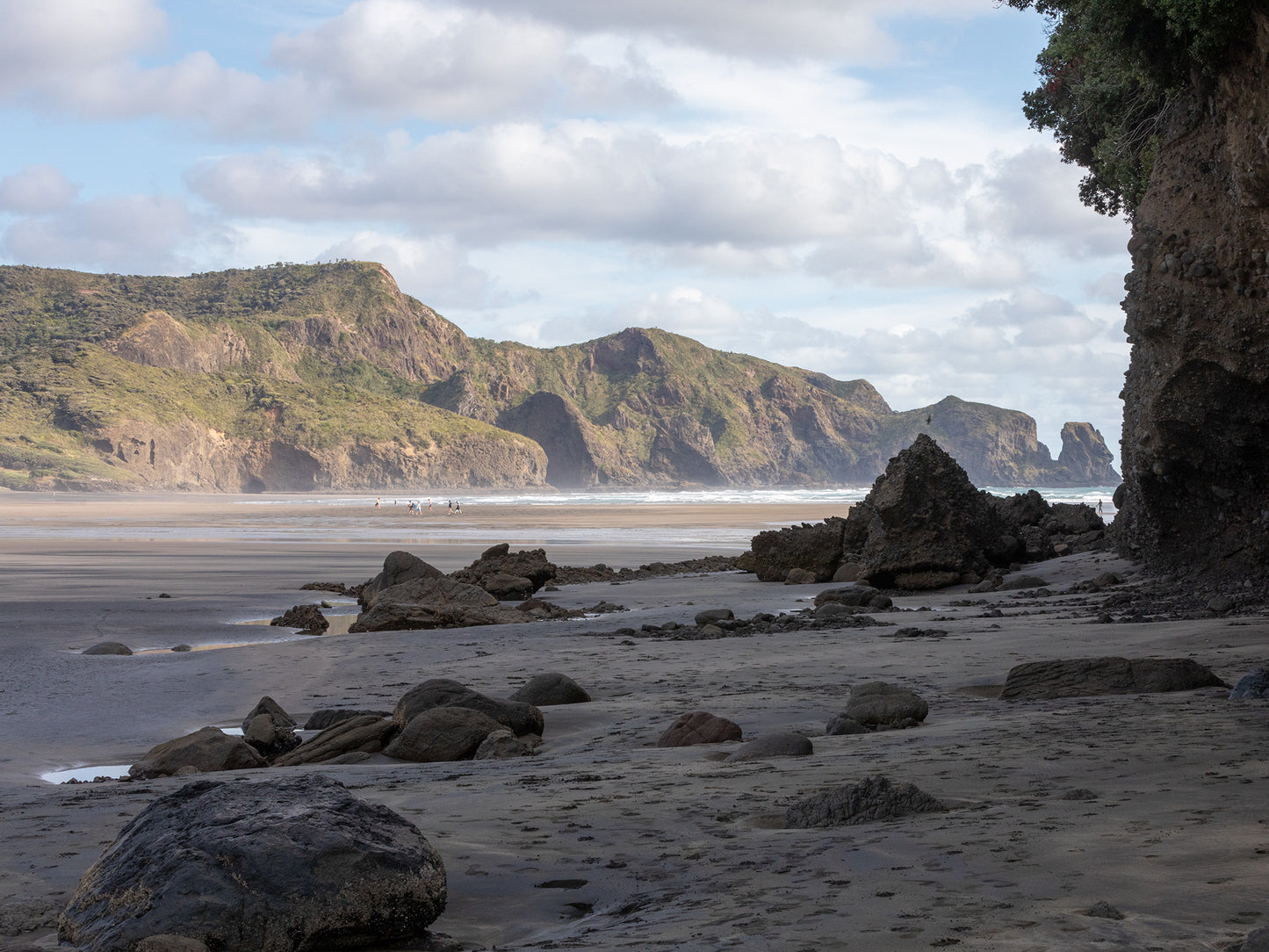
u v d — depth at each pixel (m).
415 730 10.55
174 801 4.80
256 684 15.20
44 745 11.61
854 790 6.12
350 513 107.00
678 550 48.91
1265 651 13.30
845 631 19.52
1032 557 32.44
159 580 33.22
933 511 29.41
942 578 28.72
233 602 27.42
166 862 4.29
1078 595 23.70
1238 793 5.86
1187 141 20.25
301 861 4.28
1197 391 20.19
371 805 4.83
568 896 4.86
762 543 33.00
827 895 4.41
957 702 11.61
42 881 5.25
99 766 10.69
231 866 4.25
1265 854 4.51
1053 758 7.43
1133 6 18.98
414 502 115.19
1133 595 21.73
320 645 18.98
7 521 82.50
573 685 13.21
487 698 11.27
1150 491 23.52
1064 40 27.73
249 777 8.80
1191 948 3.38
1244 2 15.39
